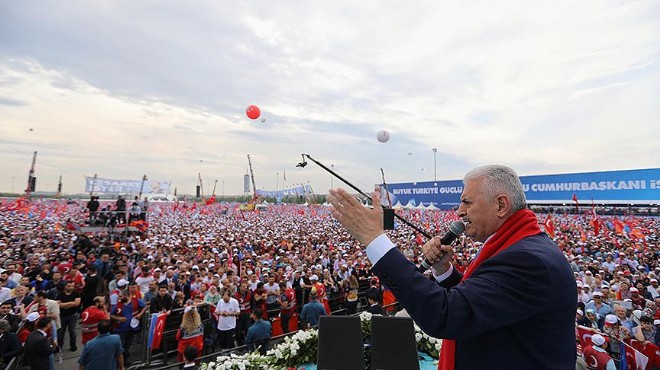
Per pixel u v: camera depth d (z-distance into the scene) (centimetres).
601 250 1767
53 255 1459
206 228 3416
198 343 791
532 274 122
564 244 1838
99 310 839
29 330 695
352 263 1463
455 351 147
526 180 2758
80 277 1031
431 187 3431
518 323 127
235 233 2895
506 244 142
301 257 1683
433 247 201
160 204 6825
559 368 124
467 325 116
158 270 1170
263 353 773
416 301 121
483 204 156
